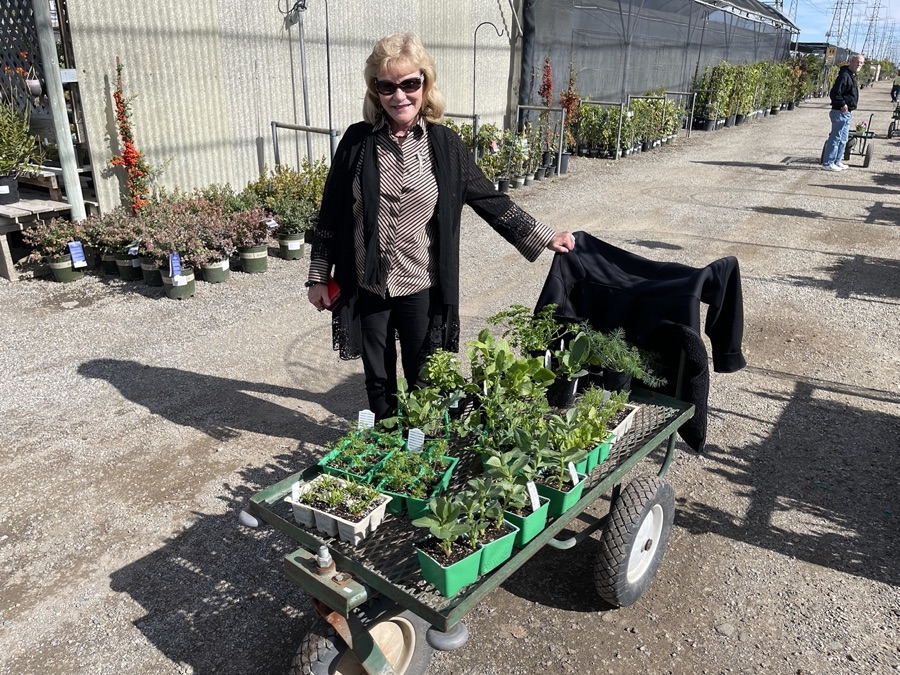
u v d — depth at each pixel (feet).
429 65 8.71
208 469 12.51
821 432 14.16
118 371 16.17
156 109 24.71
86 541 10.69
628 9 52.75
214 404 14.80
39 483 12.03
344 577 6.57
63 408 14.49
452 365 9.37
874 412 15.01
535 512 7.13
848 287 23.06
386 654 7.36
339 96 32.37
